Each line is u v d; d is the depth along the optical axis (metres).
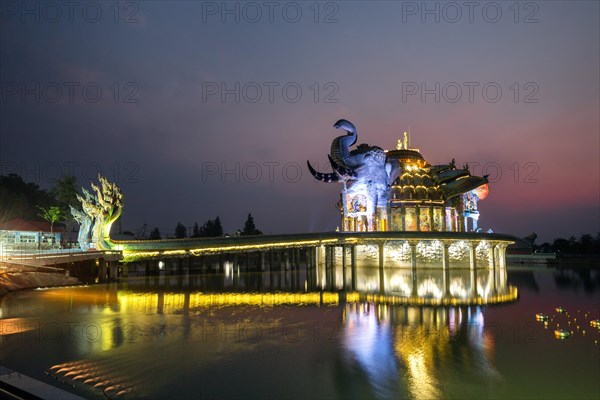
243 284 54.44
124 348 22.47
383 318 31.89
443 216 71.25
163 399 16.16
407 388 17.59
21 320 28.66
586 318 32.62
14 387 13.86
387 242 63.53
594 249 140.25
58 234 71.25
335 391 17.16
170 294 43.00
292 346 23.53
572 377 19.11
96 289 44.81
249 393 16.84
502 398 16.75
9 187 111.44
